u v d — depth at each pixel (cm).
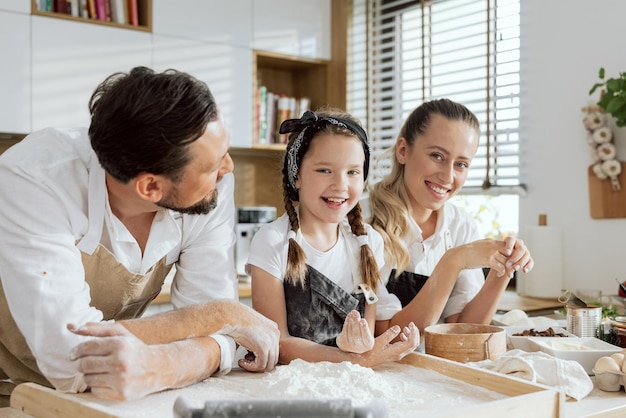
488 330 133
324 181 133
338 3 363
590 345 131
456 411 79
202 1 320
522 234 295
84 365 90
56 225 106
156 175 100
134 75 99
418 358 114
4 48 273
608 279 264
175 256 129
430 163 159
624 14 256
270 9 343
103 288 120
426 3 337
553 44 282
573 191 275
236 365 166
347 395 93
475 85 318
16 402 96
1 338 116
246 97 336
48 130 116
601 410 98
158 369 94
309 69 379
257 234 139
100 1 299
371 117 360
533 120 290
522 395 87
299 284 135
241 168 373
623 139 258
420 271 165
